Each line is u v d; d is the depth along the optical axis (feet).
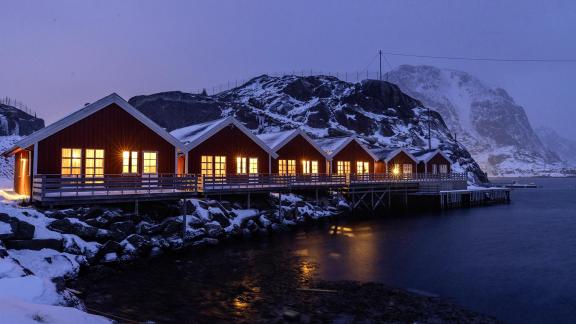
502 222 116.06
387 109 400.47
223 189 88.12
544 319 41.96
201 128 110.52
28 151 76.95
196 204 79.71
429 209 149.59
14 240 49.19
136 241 63.77
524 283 54.70
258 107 395.55
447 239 87.04
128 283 51.47
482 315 42.29
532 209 157.28
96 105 78.48
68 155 75.20
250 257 67.05
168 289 49.24
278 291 48.85
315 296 47.03
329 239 84.33
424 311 42.73
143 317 39.91
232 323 38.73
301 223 99.81
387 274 58.29
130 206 75.10
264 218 90.43
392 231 96.89
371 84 419.33
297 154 126.93
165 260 64.08
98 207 66.23
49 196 64.13
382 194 140.26
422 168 184.55
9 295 28.55
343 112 357.82
